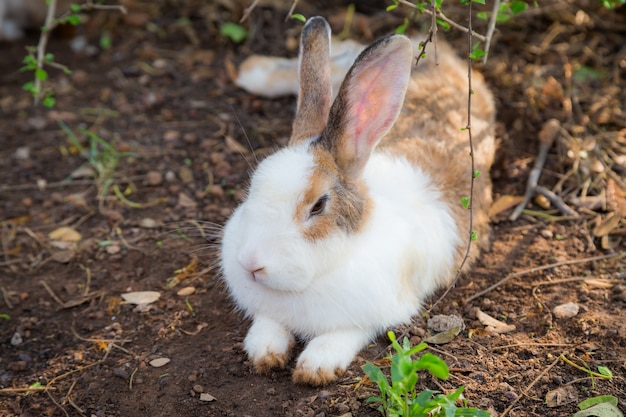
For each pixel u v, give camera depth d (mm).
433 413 960
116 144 1352
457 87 1233
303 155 1008
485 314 1096
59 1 1551
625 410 988
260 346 1043
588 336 1062
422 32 1410
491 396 1007
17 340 1110
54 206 1278
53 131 1390
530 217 1219
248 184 1104
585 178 1255
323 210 993
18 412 1034
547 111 1344
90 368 1071
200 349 1076
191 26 1558
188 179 1297
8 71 1508
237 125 1369
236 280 1050
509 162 1290
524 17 1484
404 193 1079
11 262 1205
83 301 1148
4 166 1337
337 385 1021
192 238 1216
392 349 1060
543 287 1125
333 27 1494
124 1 1592
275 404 1009
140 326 1112
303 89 1053
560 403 1000
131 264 1190
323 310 1028
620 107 1354
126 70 1483
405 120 1167
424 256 1076
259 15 1544
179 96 1432
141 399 1031
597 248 1173
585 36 1472
